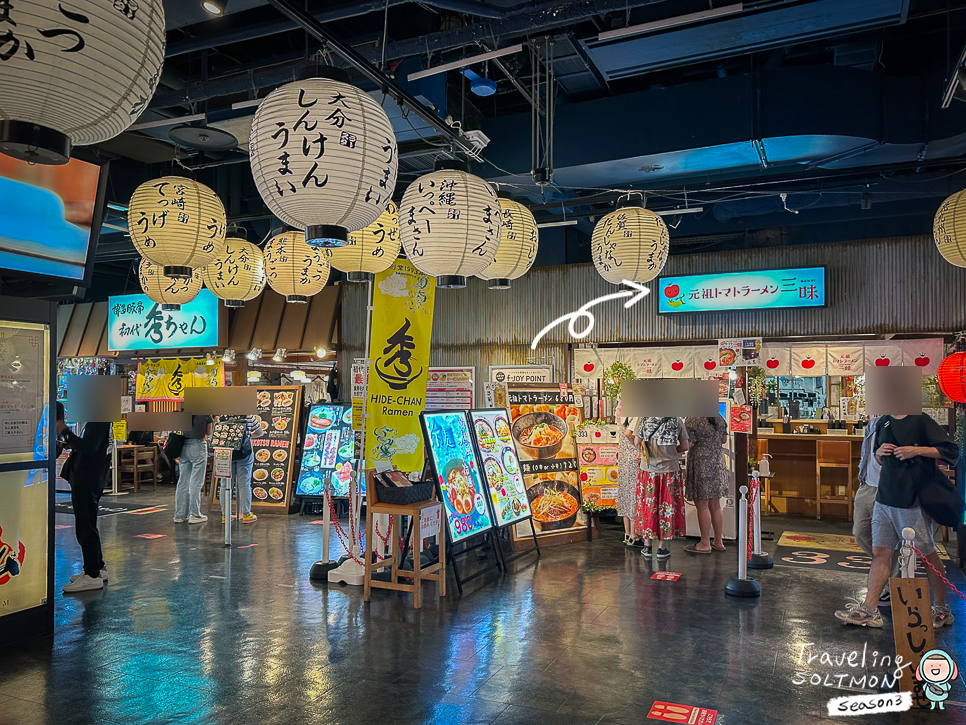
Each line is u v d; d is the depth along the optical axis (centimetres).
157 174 830
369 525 519
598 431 802
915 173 749
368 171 276
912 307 839
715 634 442
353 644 424
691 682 366
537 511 717
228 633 445
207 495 1047
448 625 460
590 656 404
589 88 769
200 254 394
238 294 524
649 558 659
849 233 1066
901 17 519
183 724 319
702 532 683
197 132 575
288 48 700
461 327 1061
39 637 435
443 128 554
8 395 429
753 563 615
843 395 934
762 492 681
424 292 574
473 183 368
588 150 736
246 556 666
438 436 591
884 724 318
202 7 462
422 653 409
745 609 496
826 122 653
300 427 995
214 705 339
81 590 543
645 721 322
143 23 178
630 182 818
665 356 945
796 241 1098
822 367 873
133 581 574
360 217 286
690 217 1060
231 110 601
